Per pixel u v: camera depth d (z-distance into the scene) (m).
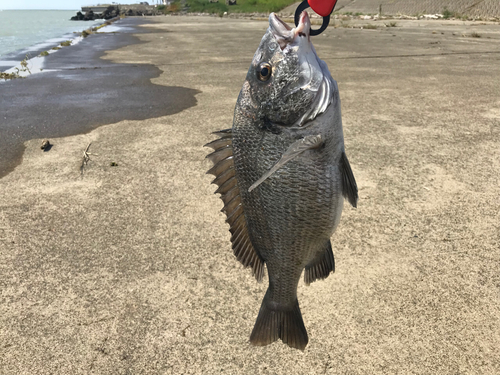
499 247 0.92
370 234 0.99
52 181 1.30
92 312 0.79
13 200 1.18
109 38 6.18
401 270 0.87
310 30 0.43
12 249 0.97
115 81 2.77
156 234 1.02
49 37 7.00
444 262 0.89
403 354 0.68
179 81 2.70
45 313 0.78
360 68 2.95
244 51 4.10
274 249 0.49
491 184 1.19
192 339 0.72
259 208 0.48
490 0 8.10
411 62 3.15
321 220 0.47
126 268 0.90
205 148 1.52
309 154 0.44
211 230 1.04
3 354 0.70
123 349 0.71
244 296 0.82
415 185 1.21
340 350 0.69
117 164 1.40
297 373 0.65
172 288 0.84
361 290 0.82
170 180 1.29
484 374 0.64
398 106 1.97
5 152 1.52
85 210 1.13
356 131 1.64
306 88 0.43
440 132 1.61
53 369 0.67
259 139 0.45
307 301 0.80
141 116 1.93
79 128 1.78
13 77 2.96
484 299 0.78
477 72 2.69
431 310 0.76
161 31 7.36
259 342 0.54
